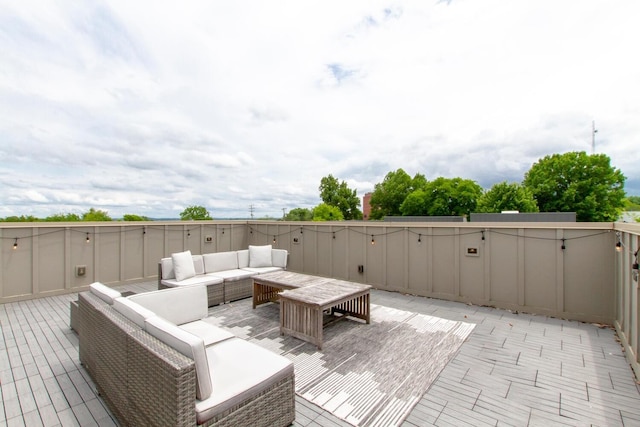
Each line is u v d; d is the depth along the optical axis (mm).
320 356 3033
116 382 2029
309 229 7195
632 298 2875
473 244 4930
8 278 4977
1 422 2029
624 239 3295
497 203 24609
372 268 6133
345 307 4324
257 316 4324
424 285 5449
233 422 1664
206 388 1630
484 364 2865
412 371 2727
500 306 4707
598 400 2283
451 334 3602
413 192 32062
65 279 5570
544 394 2365
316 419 2078
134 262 6504
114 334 2064
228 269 5734
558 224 4234
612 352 3117
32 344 3309
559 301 4246
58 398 2312
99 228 6000
